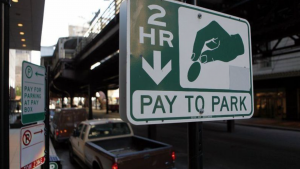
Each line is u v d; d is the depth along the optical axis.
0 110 1.85
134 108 1.44
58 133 10.86
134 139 6.76
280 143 11.01
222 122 20.80
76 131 7.36
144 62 1.50
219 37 1.89
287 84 20.64
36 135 3.32
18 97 33.50
